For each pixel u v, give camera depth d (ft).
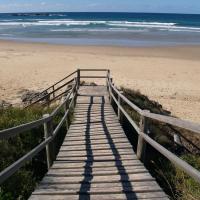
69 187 17.46
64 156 23.90
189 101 68.13
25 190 18.76
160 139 30.50
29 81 80.33
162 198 15.90
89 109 44.65
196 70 102.06
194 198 17.07
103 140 28.53
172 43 170.81
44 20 411.75
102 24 317.83
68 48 146.51
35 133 26.50
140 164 21.49
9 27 286.05
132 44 164.96
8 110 33.04
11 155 21.93
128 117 26.12
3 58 114.11
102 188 17.22
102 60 114.21
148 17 488.44
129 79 86.63
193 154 28.12
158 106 53.72
